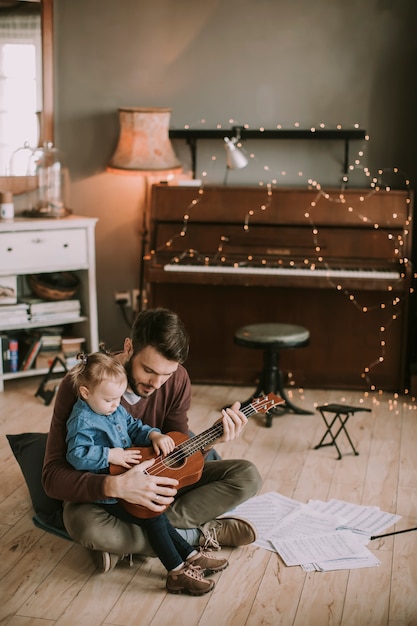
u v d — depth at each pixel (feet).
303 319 14.85
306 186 15.62
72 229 14.58
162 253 14.61
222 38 15.31
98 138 15.84
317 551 9.07
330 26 15.05
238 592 8.35
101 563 8.59
